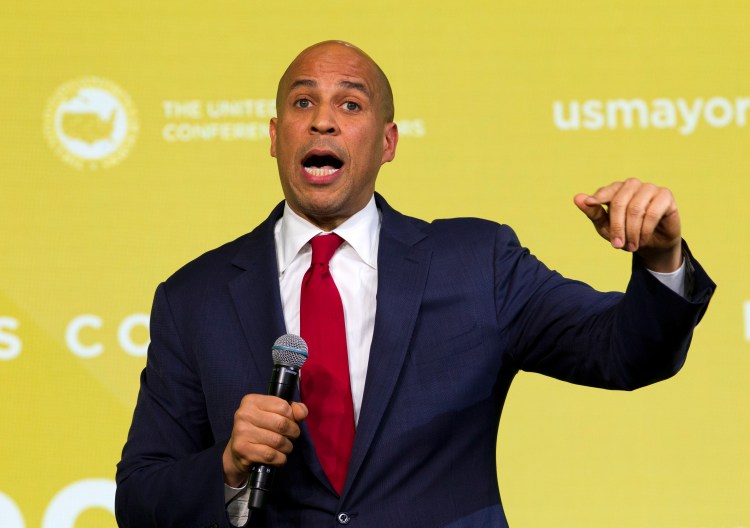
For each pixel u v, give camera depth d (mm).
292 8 11617
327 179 8023
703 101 11398
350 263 8039
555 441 11008
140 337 11234
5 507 10938
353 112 8188
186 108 11523
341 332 7715
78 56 11539
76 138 11453
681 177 11320
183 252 11352
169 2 11633
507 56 11516
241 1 11625
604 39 11500
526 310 7840
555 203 11344
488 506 7477
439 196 11359
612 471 10961
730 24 11477
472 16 11570
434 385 7500
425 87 11492
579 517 10922
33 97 11477
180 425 7945
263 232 8375
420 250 8000
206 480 7172
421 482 7363
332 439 7445
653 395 11016
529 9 11555
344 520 7207
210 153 11484
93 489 11016
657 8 11508
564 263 11273
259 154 11492
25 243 11273
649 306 6852
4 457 10992
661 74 11445
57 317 11203
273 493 7395
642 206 6336
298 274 8078
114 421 11109
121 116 11492
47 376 11125
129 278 11289
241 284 7977
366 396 7375
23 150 11406
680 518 10891
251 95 11547
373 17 11594
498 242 8094
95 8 11602
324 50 8328
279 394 6965
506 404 11062
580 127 11414
